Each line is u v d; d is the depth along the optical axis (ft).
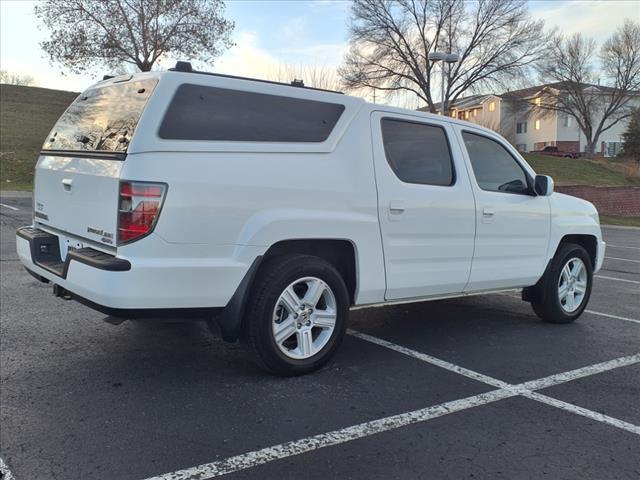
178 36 98.43
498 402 12.65
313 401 12.35
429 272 15.57
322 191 13.23
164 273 11.25
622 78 187.32
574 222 19.81
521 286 18.49
